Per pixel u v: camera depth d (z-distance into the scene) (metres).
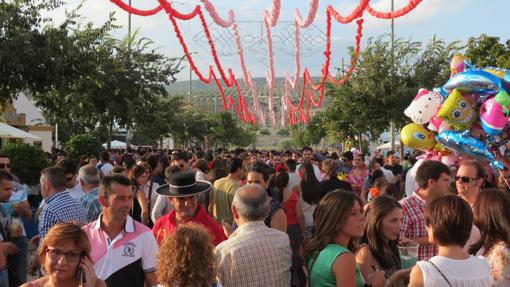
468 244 4.30
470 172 5.33
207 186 5.04
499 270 3.63
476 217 3.90
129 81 19.59
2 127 19.61
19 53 13.31
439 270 3.27
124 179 4.27
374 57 23.70
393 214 4.14
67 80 14.65
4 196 5.96
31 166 13.02
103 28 15.80
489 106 8.61
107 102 18.88
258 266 3.89
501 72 8.89
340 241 3.75
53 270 3.27
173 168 7.79
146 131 31.28
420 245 4.96
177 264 3.07
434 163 5.12
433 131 9.55
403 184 11.83
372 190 7.67
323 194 8.53
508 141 9.07
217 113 68.25
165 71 20.42
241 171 7.57
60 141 36.50
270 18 11.41
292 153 17.28
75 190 6.69
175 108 23.27
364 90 23.70
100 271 4.14
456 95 8.86
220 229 5.04
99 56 16.03
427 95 9.30
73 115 19.56
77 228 3.33
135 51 20.33
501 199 3.79
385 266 4.15
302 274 5.58
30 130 30.70
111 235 4.25
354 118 24.33
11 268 6.40
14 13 13.53
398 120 23.45
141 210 7.63
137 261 4.22
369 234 4.18
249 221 4.06
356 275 3.73
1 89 14.14
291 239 7.21
